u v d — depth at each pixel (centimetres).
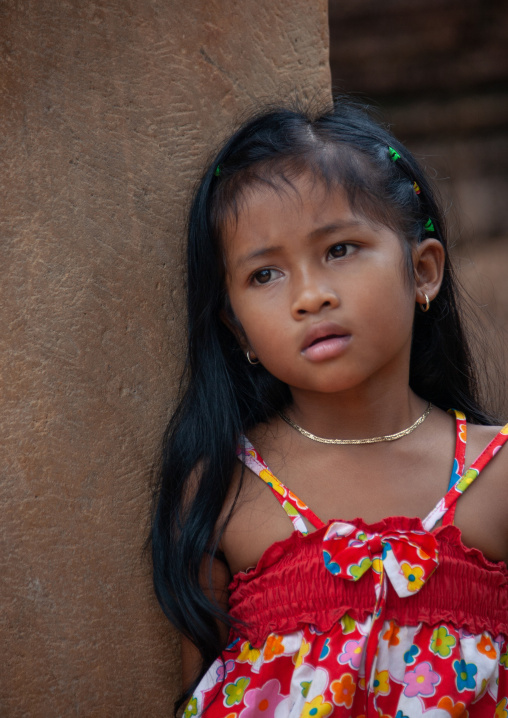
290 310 188
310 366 188
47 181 207
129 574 219
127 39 218
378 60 801
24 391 204
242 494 211
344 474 205
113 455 216
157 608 222
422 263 212
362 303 186
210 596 210
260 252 192
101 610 215
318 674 186
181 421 222
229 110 235
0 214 201
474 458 207
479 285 786
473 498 201
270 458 213
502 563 198
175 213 226
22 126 204
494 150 848
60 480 209
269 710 193
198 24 229
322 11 251
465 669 186
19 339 204
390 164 207
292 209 188
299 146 196
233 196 196
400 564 186
